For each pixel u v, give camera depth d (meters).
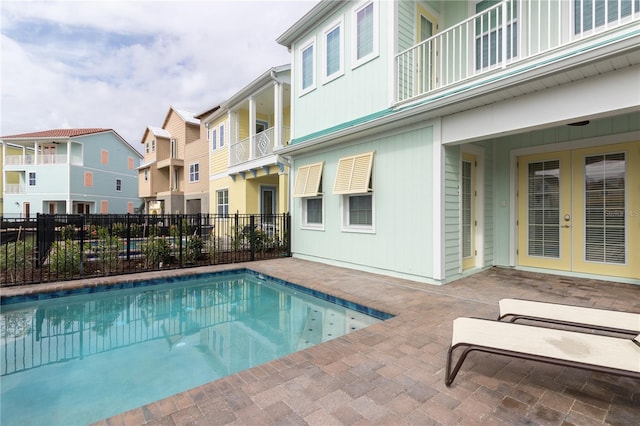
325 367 2.93
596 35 4.21
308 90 9.26
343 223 8.02
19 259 7.05
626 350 2.37
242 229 10.41
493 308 4.54
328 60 8.62
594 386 2.57
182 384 3.31
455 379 2.70
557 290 5.32
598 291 5.19
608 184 5.83
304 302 6.17
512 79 4.42
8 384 3.32
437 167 5.90
